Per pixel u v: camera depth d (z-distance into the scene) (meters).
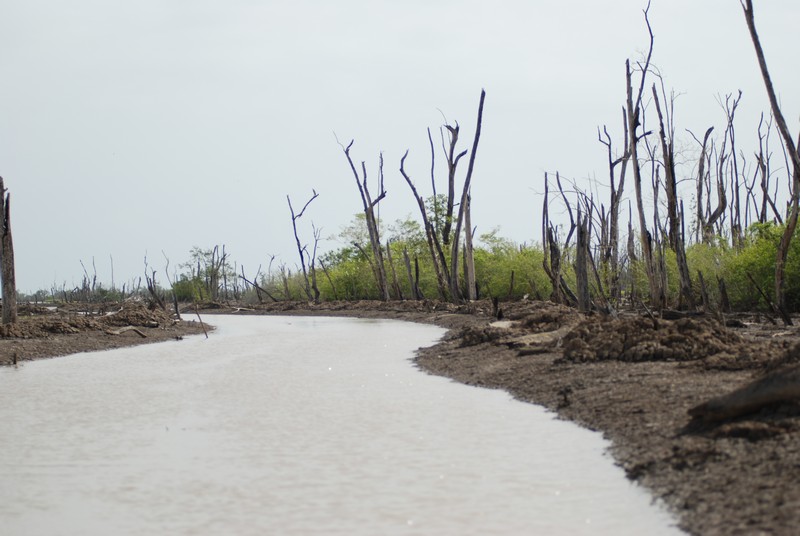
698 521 8.12
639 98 33.56
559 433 12.58
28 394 18.53
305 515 9.20
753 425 10.08
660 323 18.30
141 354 28.22
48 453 12.53
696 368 15.27
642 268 37.56
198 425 14.52
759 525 7.66
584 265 29.44
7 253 32.94
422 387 18.14
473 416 14.31
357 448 12.21
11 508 9.86
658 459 10.19
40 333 32.59
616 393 14.27
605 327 19.34
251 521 9.11
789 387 10.45
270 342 32.81
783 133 23.61
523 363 19.25
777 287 26.50
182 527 9.02
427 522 8.82
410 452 11.81
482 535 8.37
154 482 10.79
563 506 9.09
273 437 13.23
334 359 25.00
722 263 34.06
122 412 16.03
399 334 35.91
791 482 8.41
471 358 21.92
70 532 9.02
